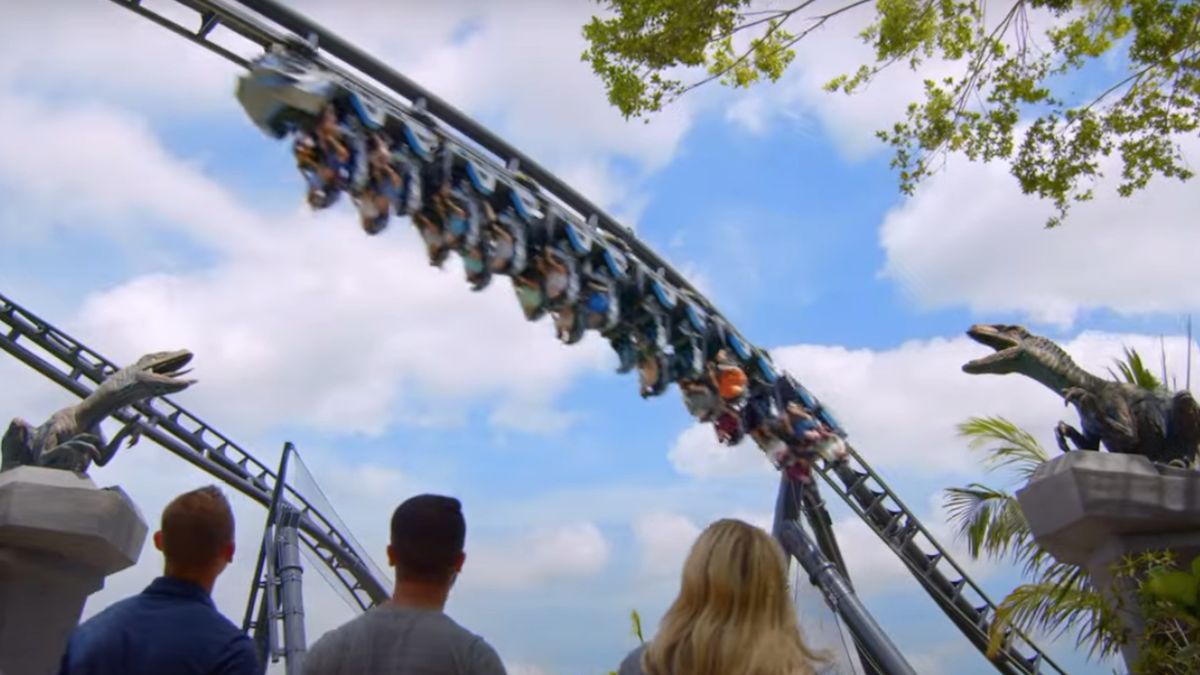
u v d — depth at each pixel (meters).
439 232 14.24
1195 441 12.69
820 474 23.81
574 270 15.42
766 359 19.22
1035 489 12.59
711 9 14.68
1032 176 15.62
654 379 17.34
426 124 14.64
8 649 14.30
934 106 15.61
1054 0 14.57
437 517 4.45
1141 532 12.12
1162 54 14.71
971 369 15.09
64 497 14.73
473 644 4.28
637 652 3.76
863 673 17.45
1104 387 13.34
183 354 17.02
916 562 24.45
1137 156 15.16
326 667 4.25
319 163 12.67
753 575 3.48
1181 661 10.49
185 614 4.44
